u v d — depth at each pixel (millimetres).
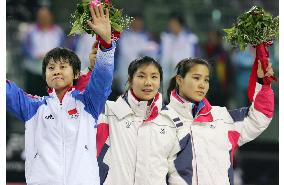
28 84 30672
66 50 14391
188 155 15672
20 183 27484
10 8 31578
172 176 15656
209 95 30047
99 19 13477
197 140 15773
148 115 15711
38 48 30719
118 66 30531
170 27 31359
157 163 15375
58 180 13516
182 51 31094
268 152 29906
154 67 15680
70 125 13930
